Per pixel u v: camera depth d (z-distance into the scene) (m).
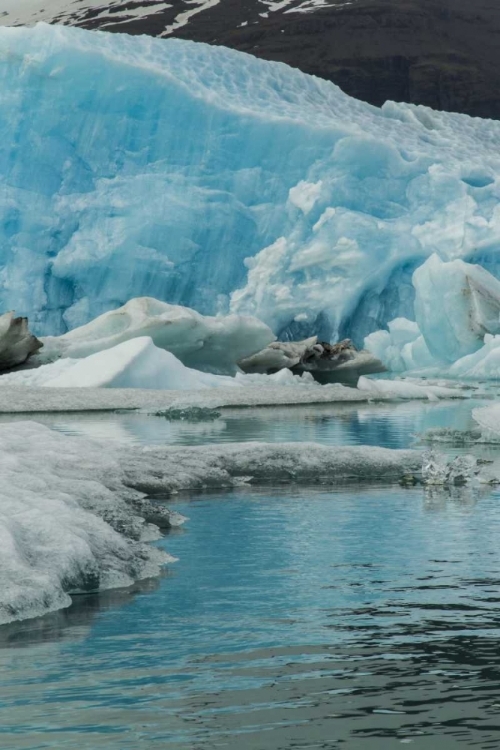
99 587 5.72
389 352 38.50
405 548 6.91
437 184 41.69
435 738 3.41
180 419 18.70
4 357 27.77
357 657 4.36
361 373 34.88
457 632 4.77
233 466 10.40
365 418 19.19
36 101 39.19
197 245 39.75
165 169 40.44
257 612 5.18
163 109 40.19
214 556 6.64
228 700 3.80
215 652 4.46
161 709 3.71
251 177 41.06
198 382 25.11
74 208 39.22
